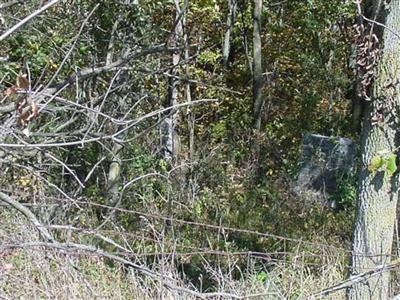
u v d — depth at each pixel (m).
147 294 5.38
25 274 5.11
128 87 8.41
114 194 9.77
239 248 9.23
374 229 5.86
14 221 5.79
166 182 11.19
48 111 6.29
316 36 20.31
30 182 6.87
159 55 9.18
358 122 17.75
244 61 20.48
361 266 5.92
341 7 18.62
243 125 17.88
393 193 5.86
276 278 6.58
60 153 9.04
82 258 5.53
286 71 20.67
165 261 5.46
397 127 5.72
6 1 6.27
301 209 11.34
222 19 18.52
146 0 10.52
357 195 6.00
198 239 8.91
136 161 10.62
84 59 8.37
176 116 12.11
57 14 8.19
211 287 6.83
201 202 11.02
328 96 19.83
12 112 5.04
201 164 12.71
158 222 8.76
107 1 8.59
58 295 4.98
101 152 9.69
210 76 15.94
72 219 7.38
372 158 5.80
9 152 5.15
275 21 20.62
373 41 5.72
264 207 11.52
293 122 18.81
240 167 14.57
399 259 5.52
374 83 5.74
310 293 6.06
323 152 12.69
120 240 7.34
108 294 5.35
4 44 7.36
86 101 7.30
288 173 13.52
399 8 5.62
